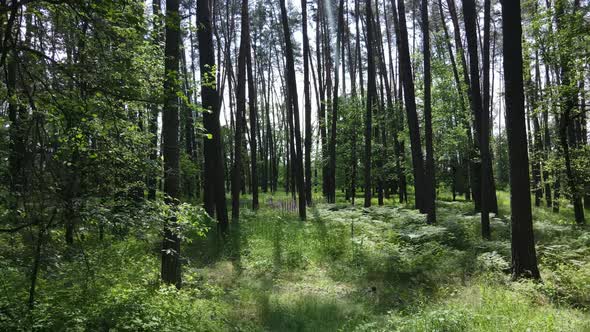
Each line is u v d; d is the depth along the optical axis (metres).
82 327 5.11
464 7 15.67
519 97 8.78
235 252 11.95
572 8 15.40
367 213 18.73
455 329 5.68
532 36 16.59
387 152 30.31
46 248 4.86
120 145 5.32
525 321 5.73
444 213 19.31
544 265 9.69
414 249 11.44
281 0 19.09
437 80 27.17
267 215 18.70
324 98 31.38
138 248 10.53
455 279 9.05
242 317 7.21
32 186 4.47
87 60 4.88
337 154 30.22
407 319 6.52
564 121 16.48
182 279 8.95
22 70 4.82
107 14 4.55
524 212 8.64
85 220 4.64
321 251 12.23
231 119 37.94
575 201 17.56
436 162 30.02
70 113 4.93
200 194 30.27
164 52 8.04
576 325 5.69
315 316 7.39
